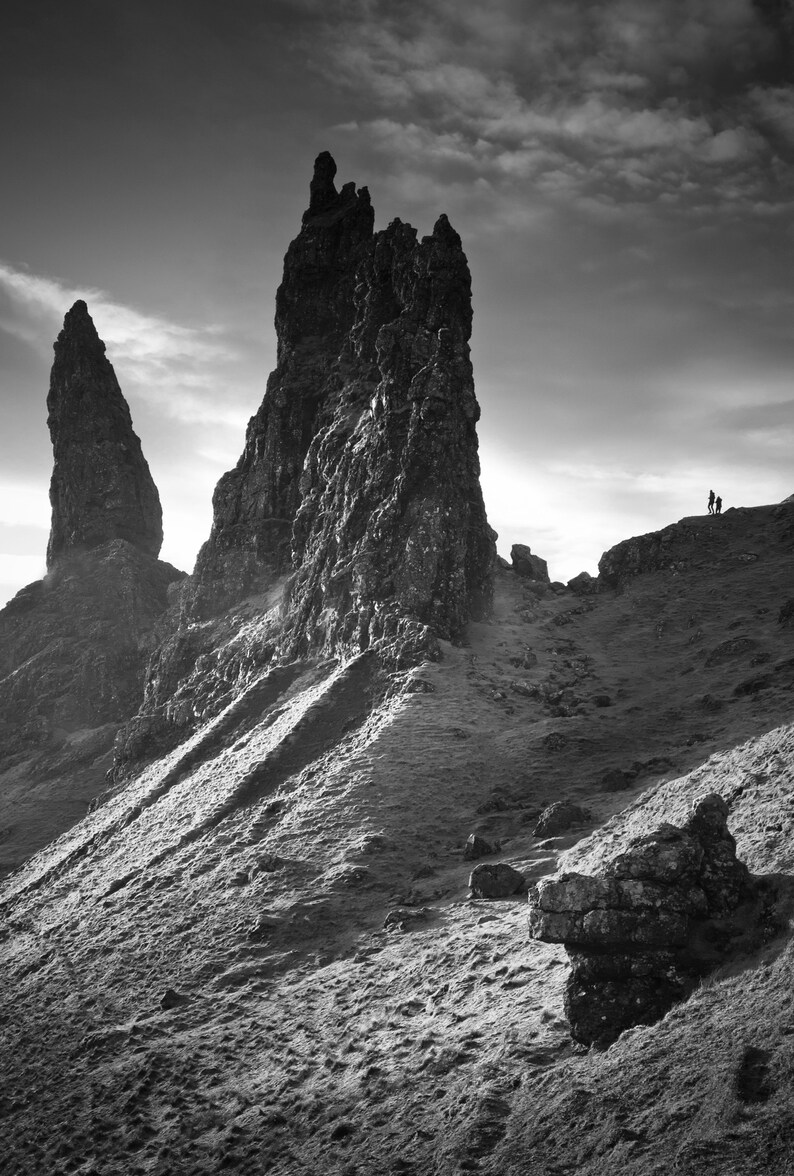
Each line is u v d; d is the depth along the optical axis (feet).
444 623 445.78
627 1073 132.98
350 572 471.21
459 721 379.35
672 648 453.58
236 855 329.93
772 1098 114.32
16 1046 260.62
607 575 553.23
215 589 602.03
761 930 144.97
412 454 473.67
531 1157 127.95
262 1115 179.22
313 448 561.84
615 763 334.85
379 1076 174.19
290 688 451.94
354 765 355.56
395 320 521.65
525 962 196.95
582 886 150.41
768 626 440.04
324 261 639.35
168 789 431.84
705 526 579.48
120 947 298.56
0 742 626.64
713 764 266.16
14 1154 202.18
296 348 633.20
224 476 643.04
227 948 272.72
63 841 459.73
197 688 519.60
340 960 245.24
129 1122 196.24
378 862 298.56
